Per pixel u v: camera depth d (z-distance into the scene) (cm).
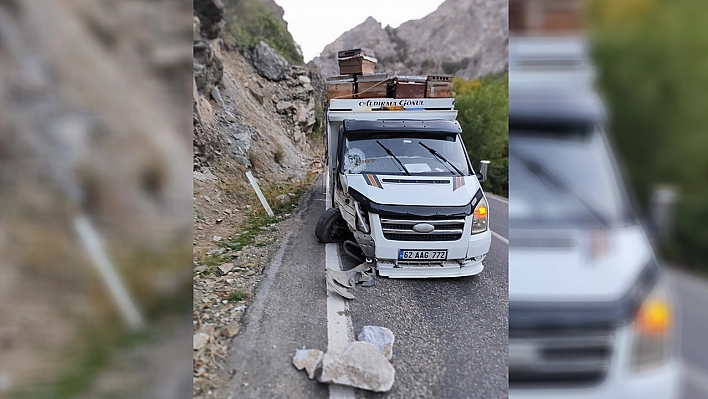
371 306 341
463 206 387
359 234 394
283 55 1842
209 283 373
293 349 282
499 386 251
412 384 254
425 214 378
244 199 702
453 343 294
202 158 757
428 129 482
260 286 371
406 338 299
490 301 353
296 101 1717
